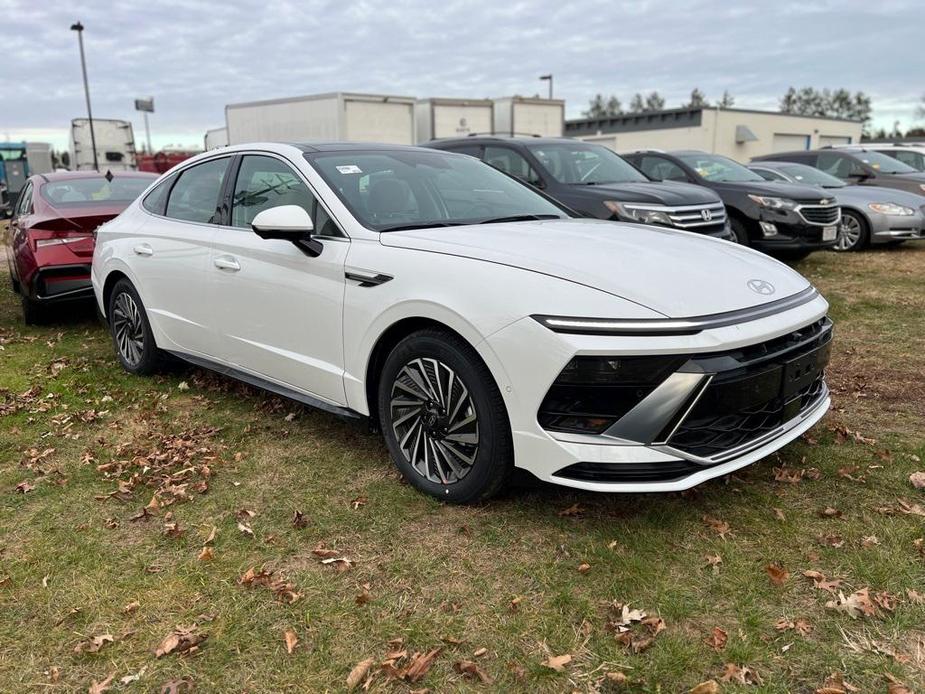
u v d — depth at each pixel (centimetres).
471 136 887
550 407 269
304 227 334
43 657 230
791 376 285
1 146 3147
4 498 332
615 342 258
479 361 286
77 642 236
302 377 365
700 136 3475
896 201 1058
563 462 266
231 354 411
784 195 880
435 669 222
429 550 282
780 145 3756
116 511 320
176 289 441
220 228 412
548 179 776
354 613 248
